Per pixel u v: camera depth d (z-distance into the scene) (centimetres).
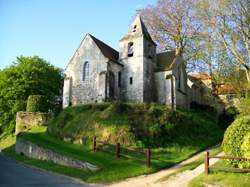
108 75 3319
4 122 4491
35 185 1480
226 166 1641
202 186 1423
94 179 1691
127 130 2394
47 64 4966
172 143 2459
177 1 4044
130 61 3569
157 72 3662
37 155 2406
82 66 3503
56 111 3531
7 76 4484
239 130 1622
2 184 1454
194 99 4328
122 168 1842
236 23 2706
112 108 2608
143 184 1579
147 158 1903
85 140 2442
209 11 2809
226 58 3123
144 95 3412
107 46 3844
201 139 2745
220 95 4116
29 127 3559
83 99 3394
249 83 2792
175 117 2762
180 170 1786
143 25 3716
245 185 1360
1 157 2694
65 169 1947
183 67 3925
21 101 4306
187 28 3953
